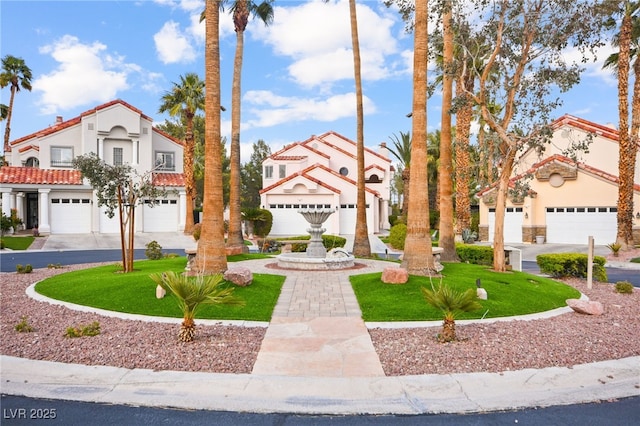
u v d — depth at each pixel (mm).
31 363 6051
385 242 30812
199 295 6992
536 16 12617
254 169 64250
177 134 57906
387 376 5711
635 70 22984
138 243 29688
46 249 26625
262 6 21078
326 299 10086
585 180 27812
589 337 7484
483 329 7891
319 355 6492
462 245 18906
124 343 6957
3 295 11055
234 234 18828
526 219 29047
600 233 27422
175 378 5590
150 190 14648
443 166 16500
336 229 36094
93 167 13633
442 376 5688
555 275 15383
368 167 42656
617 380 5723
